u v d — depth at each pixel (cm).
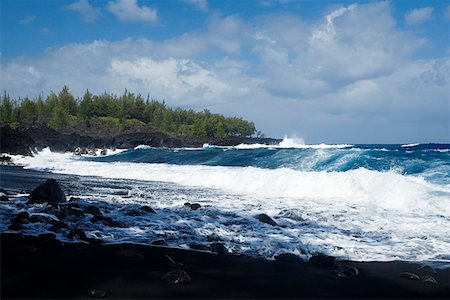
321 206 1180
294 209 1120
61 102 12112
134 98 13512
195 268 576
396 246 746
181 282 507
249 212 1058
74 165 3031
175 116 12694
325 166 2038
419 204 1154
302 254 681
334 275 562
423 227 907
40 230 751
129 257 602
